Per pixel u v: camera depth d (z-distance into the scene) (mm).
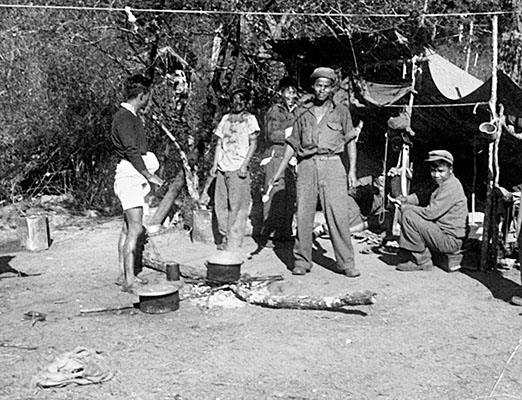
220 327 5426
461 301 6184
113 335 5227
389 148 10523
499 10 9359
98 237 9195
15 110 11797
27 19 9914
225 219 8320
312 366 4625
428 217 7191
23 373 4496
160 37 9203
